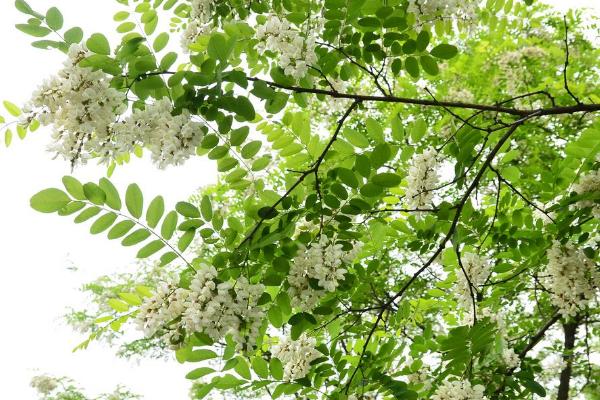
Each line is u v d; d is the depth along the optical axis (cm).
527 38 870
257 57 336
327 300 292
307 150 285
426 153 285
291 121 281
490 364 333
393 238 371
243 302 229
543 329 427
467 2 317
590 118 633
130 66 225
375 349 335
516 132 678
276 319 250
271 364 273
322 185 270
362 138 271
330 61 282
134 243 237
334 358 293
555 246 313
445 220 305
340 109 382
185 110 221
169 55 220
